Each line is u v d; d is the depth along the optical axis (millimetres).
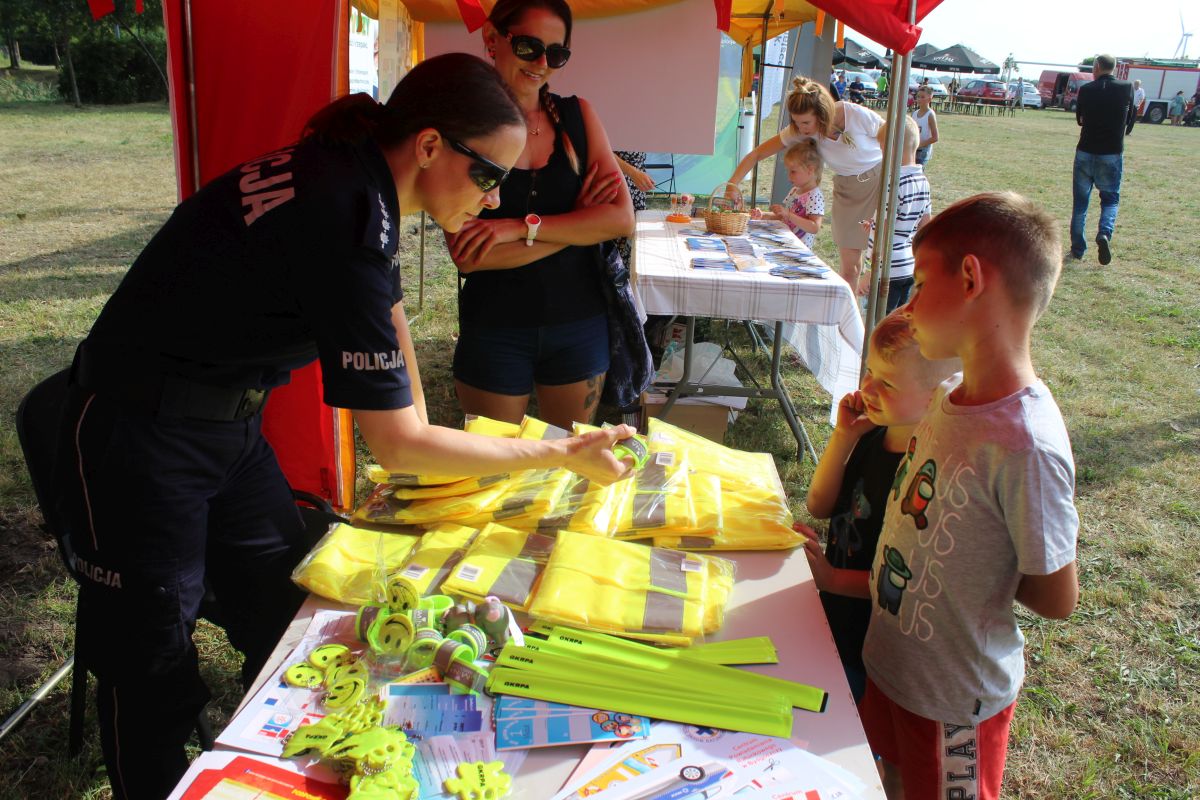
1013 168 14391
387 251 1259
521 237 2293
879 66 25219
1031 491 1152
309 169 1256
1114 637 2787
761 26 7195
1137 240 8984
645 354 2734
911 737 1388
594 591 1355
